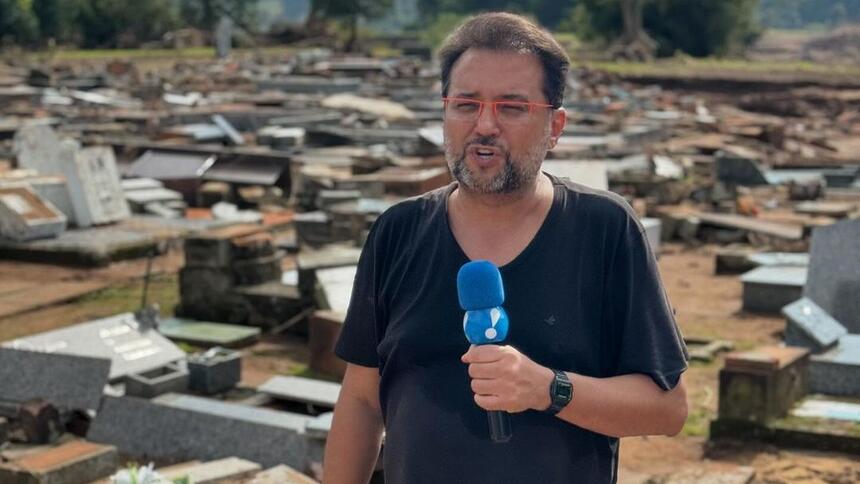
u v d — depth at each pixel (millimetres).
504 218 3467
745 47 114375
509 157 3350
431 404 3430
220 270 14312
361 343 3729
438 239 3508
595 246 3465
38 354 9875
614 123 38594
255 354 13047
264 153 25812
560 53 3422
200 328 13828
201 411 9188
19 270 17375
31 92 47094
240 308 14242
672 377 3379
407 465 3441
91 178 19625
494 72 3348
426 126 37562
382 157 26688
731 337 13961
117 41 96938
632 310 3438
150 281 16938
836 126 50812
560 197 3506
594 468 3451
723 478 8617
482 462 3352
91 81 56375
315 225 18750
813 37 178875
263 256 14648
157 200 21500
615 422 3311
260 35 103000
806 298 12523
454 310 3438
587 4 95875
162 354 11352
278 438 8750
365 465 3836
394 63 69250
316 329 12125
